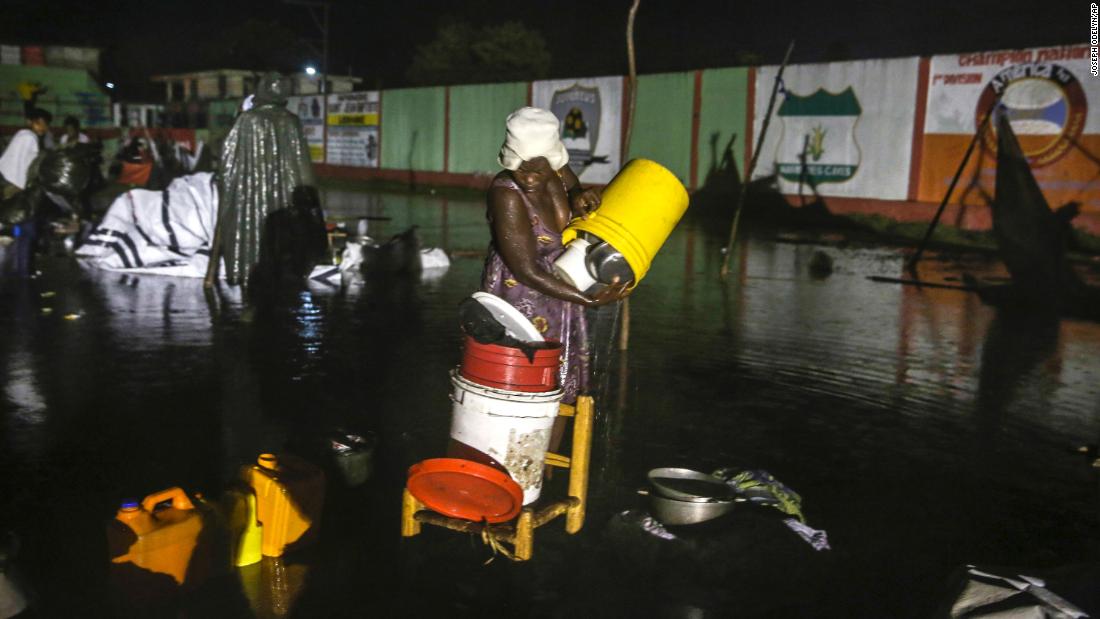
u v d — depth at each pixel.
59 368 6.28
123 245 10.88
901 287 11.27
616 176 3.99
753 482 4.27
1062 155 16.45
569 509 3.82
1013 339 8.20
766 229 18.88
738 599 3.38
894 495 4.43
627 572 3.55
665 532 3.88
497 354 3.49
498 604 3.30
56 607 3.14
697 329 8.37
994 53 17.19
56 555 3.52
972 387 6.48
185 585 3.25
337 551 3.65
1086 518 4.20
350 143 34.50
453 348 7.20
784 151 21.08
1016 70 16.94
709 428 5.38
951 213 18.17
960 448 5.14
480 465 3.38
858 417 5.69
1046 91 16.56
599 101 25.31
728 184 22.44
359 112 33.75
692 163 23.20
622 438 5.16
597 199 3.89
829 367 6.98
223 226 9.95
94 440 4.81
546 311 4.08
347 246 11.43
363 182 33.03
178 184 11.52
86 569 3.42
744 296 10.35
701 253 14.55
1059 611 2.78
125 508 3.19
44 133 12.66
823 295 10.54
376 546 3.70
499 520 3.46
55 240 12.69
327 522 3.90
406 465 4.57
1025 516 4.21
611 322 8.59
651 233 3.80
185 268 10.50
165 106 39.66
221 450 4.69
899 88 18.77
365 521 3.93
